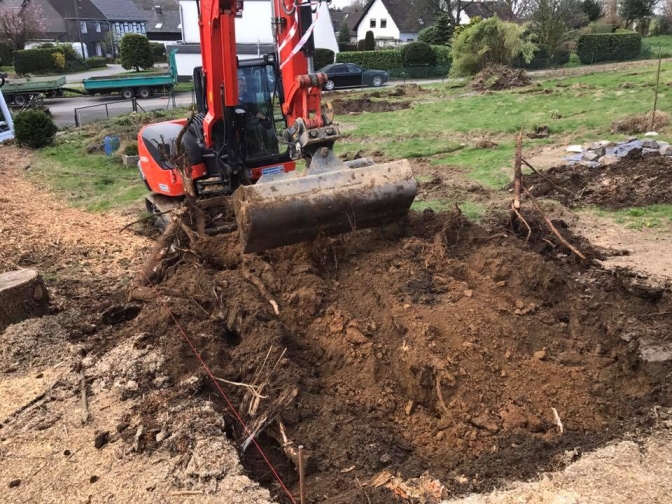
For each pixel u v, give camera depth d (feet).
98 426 15.62
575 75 92.73
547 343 17.33
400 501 12.54
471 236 22.72
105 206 40.57
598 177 36.22
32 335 20.38
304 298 19.44
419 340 16.94
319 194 20.08
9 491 13.60
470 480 13.25
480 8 180.34
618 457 13.25
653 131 46.83
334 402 15.81
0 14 159.33
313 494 13.15
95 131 70.44
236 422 15.51
